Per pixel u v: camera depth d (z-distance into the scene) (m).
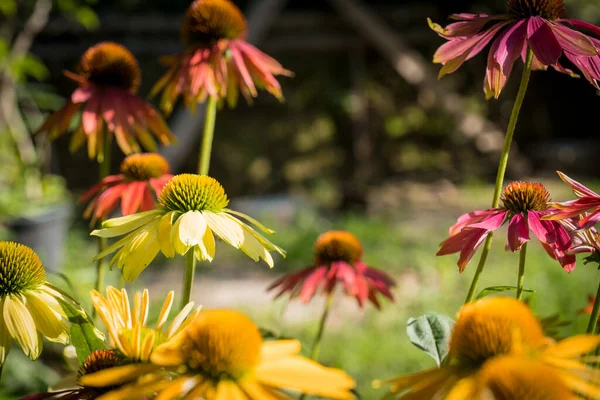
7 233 4.96
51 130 2.26
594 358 1.02
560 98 13.27
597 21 11.20
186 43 2.29
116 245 1.28
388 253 7.69
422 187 12.08
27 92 6.25
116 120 2.22
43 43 10.14
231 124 11.46
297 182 11.69
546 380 0.76
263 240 1.33
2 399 3.65
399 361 4.71
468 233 1.41
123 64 2.31
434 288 6.40
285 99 11.70
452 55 1.40
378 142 12.34
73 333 1.16
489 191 11.72
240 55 2.27
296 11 11.83
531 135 13.17
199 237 1.24
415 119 12.32
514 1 1.46
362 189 10.73
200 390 0.86
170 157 9.34
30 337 1.18
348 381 0.89
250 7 10.46
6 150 5.85
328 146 11.89
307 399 1.46
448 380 0.88
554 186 11.34
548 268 6.53
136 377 0.88
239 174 11.48
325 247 2.48
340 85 11.91
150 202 2.12
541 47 1.36
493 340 0.88
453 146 12.40
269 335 1.54
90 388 1.06
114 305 1.03
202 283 7.25
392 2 12.21
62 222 5.51
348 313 5.95
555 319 1.45
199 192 1.31
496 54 1.38
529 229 1.37
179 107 10.11
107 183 2.20
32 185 5.58
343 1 11.09
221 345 0.88
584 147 12.62
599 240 1.27
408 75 11.34
